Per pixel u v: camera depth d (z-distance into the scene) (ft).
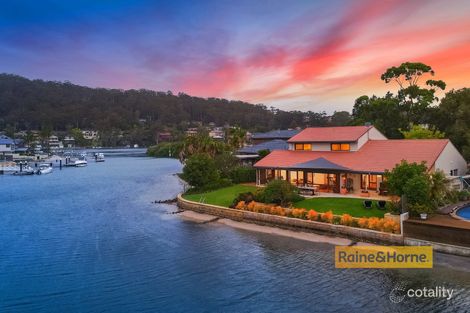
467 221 93.97
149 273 87.51
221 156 215.92
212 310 68.90
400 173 108.58
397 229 98.32
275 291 75.92
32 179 311.68
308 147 181.68
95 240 116.78
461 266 81.71
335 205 128.06
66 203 187.73
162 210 164.96
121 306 71.15
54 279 84.79
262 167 177.47
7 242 115.55
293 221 120.37
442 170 133.08
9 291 78.59
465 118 185.47
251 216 132.77
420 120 240.73
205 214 150.30
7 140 566.36
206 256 98.63
